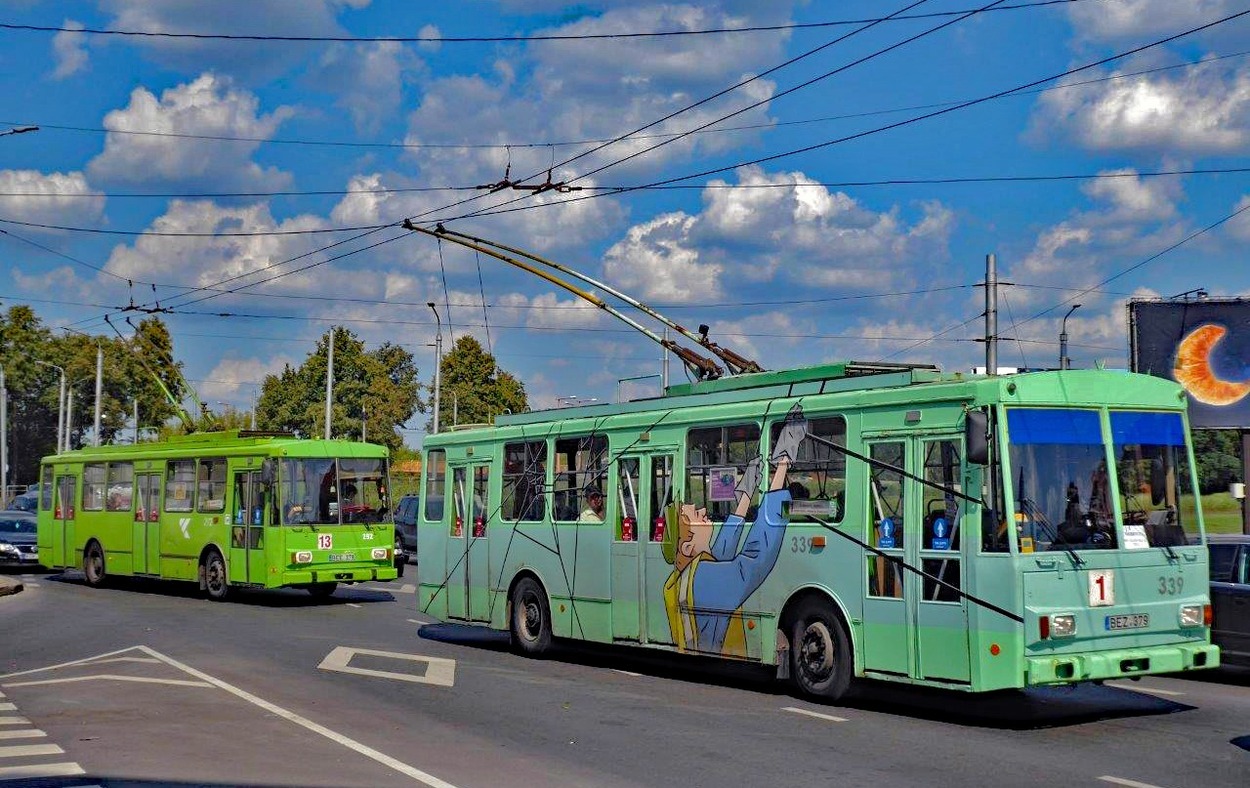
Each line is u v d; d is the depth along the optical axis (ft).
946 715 39.73
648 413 50.39
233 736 35.76
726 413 46.50
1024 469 36.83
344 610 78.64
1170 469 39.86
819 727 37.55
